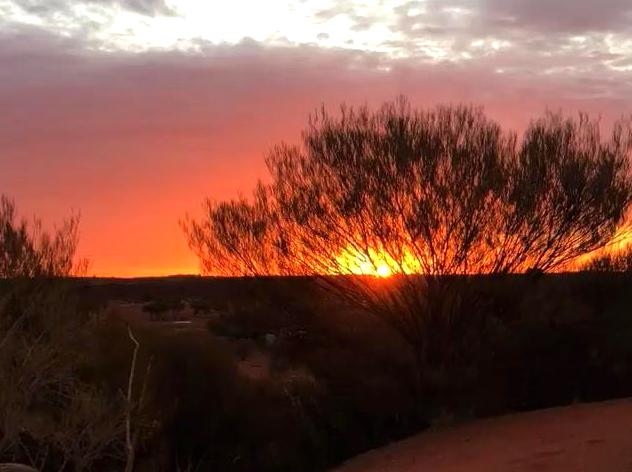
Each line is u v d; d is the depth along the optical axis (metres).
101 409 10.94
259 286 21.38
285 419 17.36
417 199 18.66
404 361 19.83
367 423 18.30
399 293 19.97
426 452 14.95
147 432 12.97
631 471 9.91
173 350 16.25
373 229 19.09
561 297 21.56
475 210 18.50
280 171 20.59
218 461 15.82
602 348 20.52
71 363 12.30
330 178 19.59
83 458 10.58
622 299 21.67
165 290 61.59
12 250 14.24
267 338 21.69
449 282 19.64
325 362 19.48
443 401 19.08
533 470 10.92
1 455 10.38
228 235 21.14
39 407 11.48
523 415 17.64
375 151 19.02
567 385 20.00
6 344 10.82
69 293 14.91
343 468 15.60
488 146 18.73
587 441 12.31
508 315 20.55
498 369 19.89
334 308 20.98
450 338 20.17
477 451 13.62
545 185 18.92
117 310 16.42
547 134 19.31
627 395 20.23
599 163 19.41
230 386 16.83
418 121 19.09
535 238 19.27
